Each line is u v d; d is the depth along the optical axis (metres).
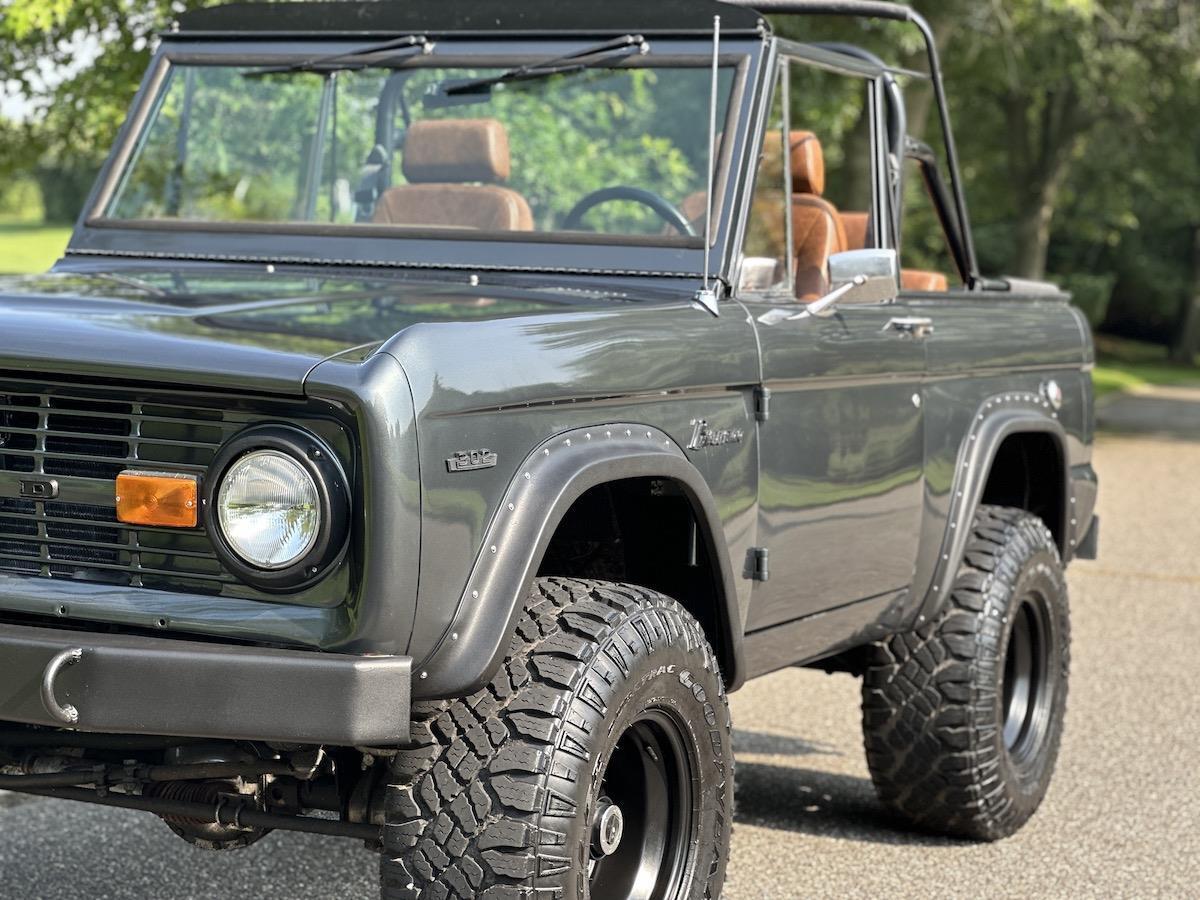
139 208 3.91
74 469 2.61
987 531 4.51
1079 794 5.04
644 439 2.94
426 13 3.85
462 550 2.56
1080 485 4.98
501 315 2.82
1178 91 23.61
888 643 4.38
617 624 2.81
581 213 3.57
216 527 2.49
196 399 2.52
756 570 3.33
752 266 3.46
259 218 3.87
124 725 2.43
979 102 27.33
